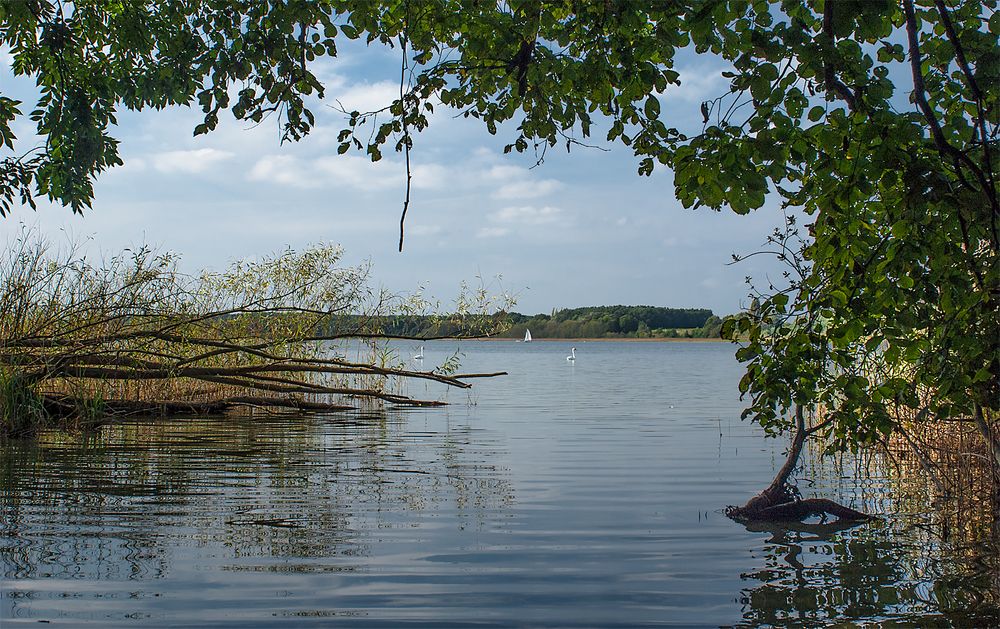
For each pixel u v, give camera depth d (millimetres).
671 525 5434
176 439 9773
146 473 7328
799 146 3832
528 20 5004
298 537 5043
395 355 16297
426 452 8789
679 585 4145
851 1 3367
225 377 12859
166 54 7047
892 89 3633
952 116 4223
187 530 5203
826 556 4703
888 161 3648
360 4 5574
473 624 3562
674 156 3818
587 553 4727
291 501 6129
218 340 13562
